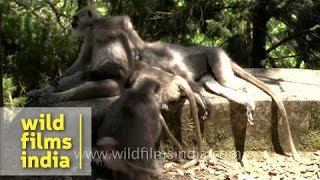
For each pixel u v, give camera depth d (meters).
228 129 4.44
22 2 5.41
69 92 4.26
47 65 5.54
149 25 7.06
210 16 7.50
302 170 4.29
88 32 4.57
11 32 5.36
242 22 7.88
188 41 7.46
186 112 4.30
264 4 7.54
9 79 4.98
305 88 4.91
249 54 8.04
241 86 4.59
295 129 4.57
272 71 5.60
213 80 4.66
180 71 4.57
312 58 8.17
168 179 4.03
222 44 7.91
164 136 4.24
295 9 7.61
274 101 4.50
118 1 6.41
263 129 4.50
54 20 5.86
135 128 3.58
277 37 8.69
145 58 4.57
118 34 4.42
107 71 4.31
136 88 3.79
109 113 3.74
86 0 5.59
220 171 4.23
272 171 4.27
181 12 7.14
